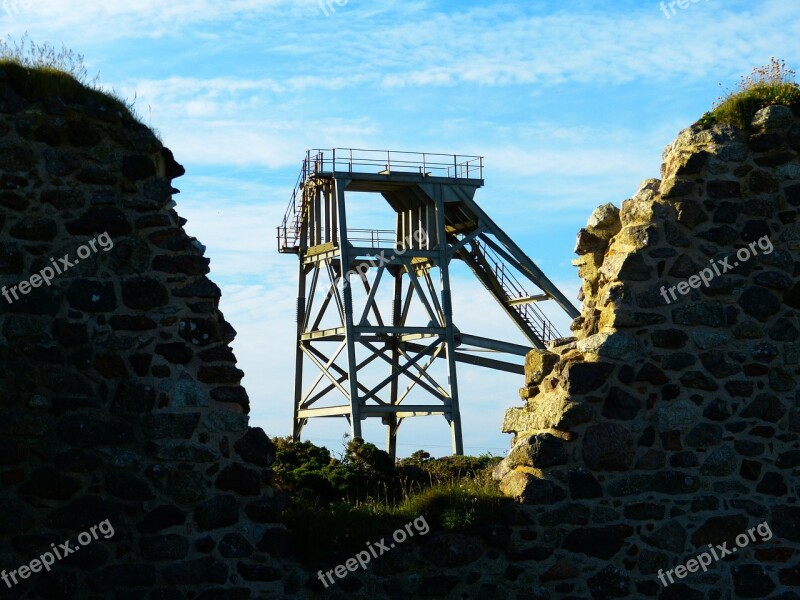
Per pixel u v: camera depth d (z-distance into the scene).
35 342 11.51
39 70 11.94
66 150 11.85
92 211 11.84
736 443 13.15
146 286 11.91
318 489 14.24
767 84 14.23
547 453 12.75
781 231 13.64
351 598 12.09
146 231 12.02
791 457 13.23
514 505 12.63
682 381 13.12
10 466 11.30
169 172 12.57
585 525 12.68
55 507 11.38
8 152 11.64
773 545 13.05
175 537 11.62
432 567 12.36
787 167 13.75
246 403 12.14
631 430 12.93
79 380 11.59
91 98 12.06
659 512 12.85
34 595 11.21
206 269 12.19
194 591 11.60
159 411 11.75
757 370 13.31
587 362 12.98
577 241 14.53
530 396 13.73
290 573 11.98
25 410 11.41
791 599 12.98
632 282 13.23
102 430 11.57
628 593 12.65
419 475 16.34
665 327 13.16
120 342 11.75
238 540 11.83
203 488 11.77
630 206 13.78
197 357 11.99
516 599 12.45
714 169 13.59
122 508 11.53
